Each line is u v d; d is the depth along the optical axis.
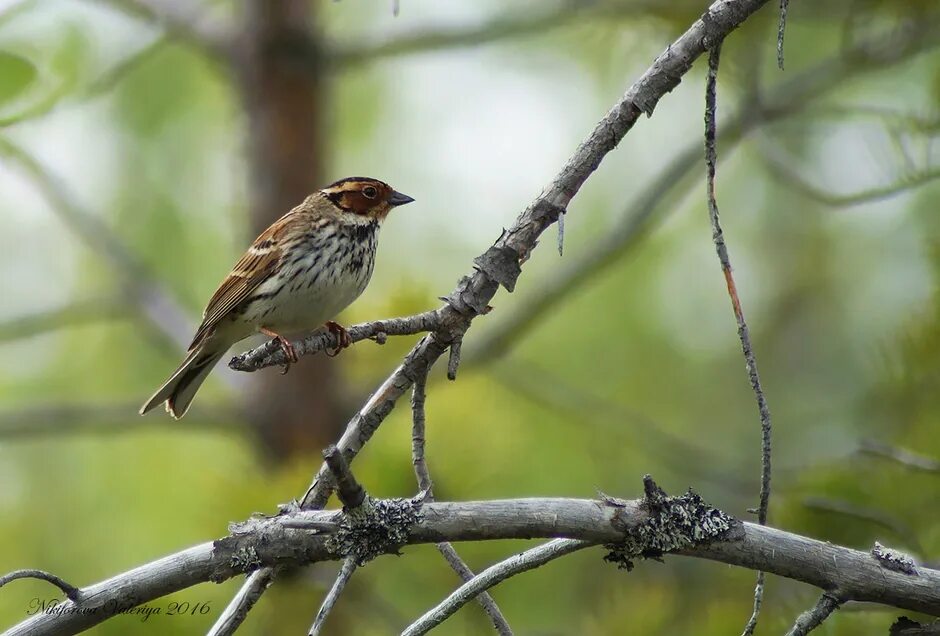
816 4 11.71
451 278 16.09
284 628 10.25
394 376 6.78
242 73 13.56
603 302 16.42
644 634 10.34
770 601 9.49
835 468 9.96
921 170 9.77
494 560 10.76
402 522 6.08
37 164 12.81
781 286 16.86
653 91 6.75
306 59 13.45
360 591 10.45
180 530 12.88
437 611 6.14
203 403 12.85
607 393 15.95
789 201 17.03
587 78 16.72
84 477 14.76
